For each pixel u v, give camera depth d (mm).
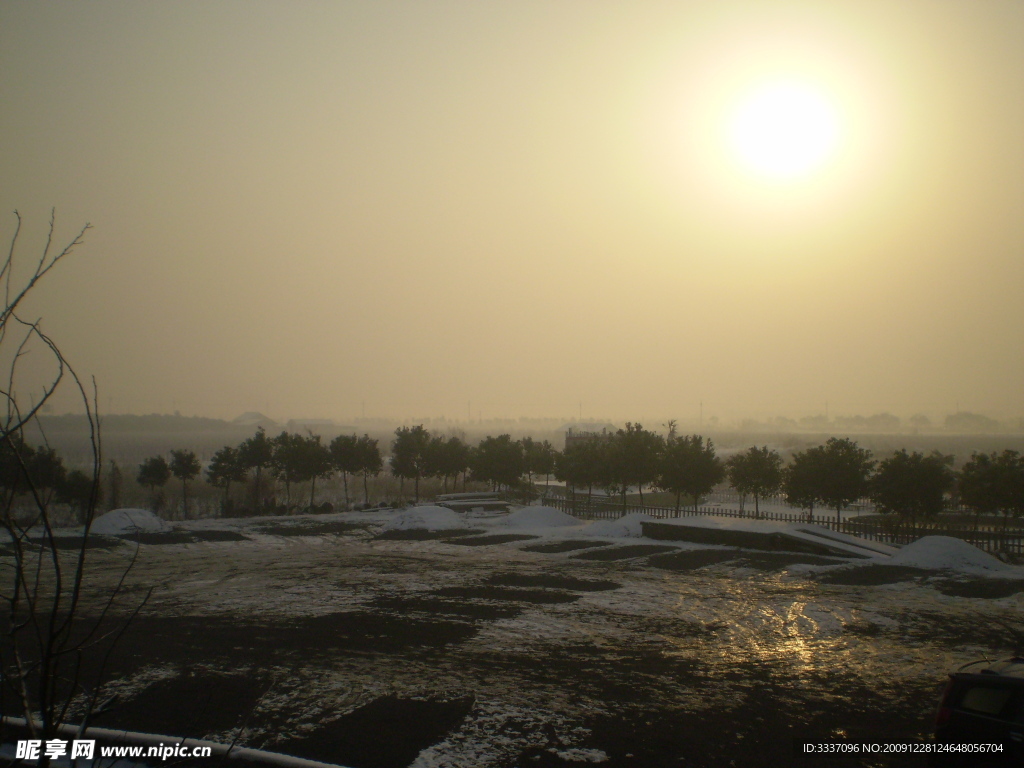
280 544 38156
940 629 19453
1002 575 27125
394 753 11641
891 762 11062
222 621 20656
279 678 15469
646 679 15406
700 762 11188
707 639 18625
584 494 67188
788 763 11086
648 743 11953
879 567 28750
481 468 63031
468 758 11422
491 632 19406
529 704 13898
